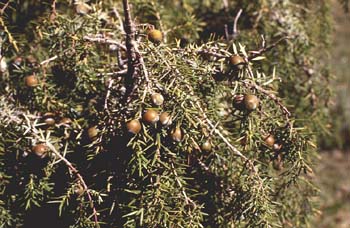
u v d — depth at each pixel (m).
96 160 0.73
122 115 0.68
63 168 0.74
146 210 0.68
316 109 0.96
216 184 0.76
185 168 0.72
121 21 0.80
